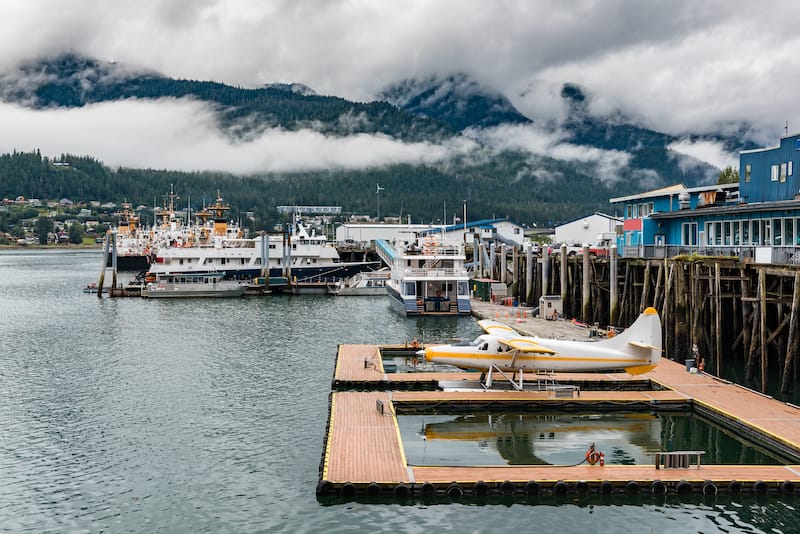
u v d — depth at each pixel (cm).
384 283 10625
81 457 3122
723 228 5469
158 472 2938
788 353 3816
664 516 2458
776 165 5197
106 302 9469
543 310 6900
